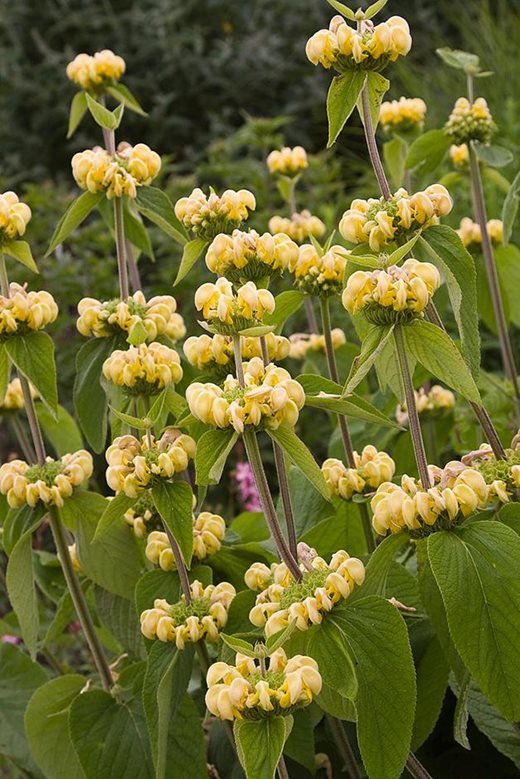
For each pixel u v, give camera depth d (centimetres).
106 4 455
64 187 344
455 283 115
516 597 111
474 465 121
